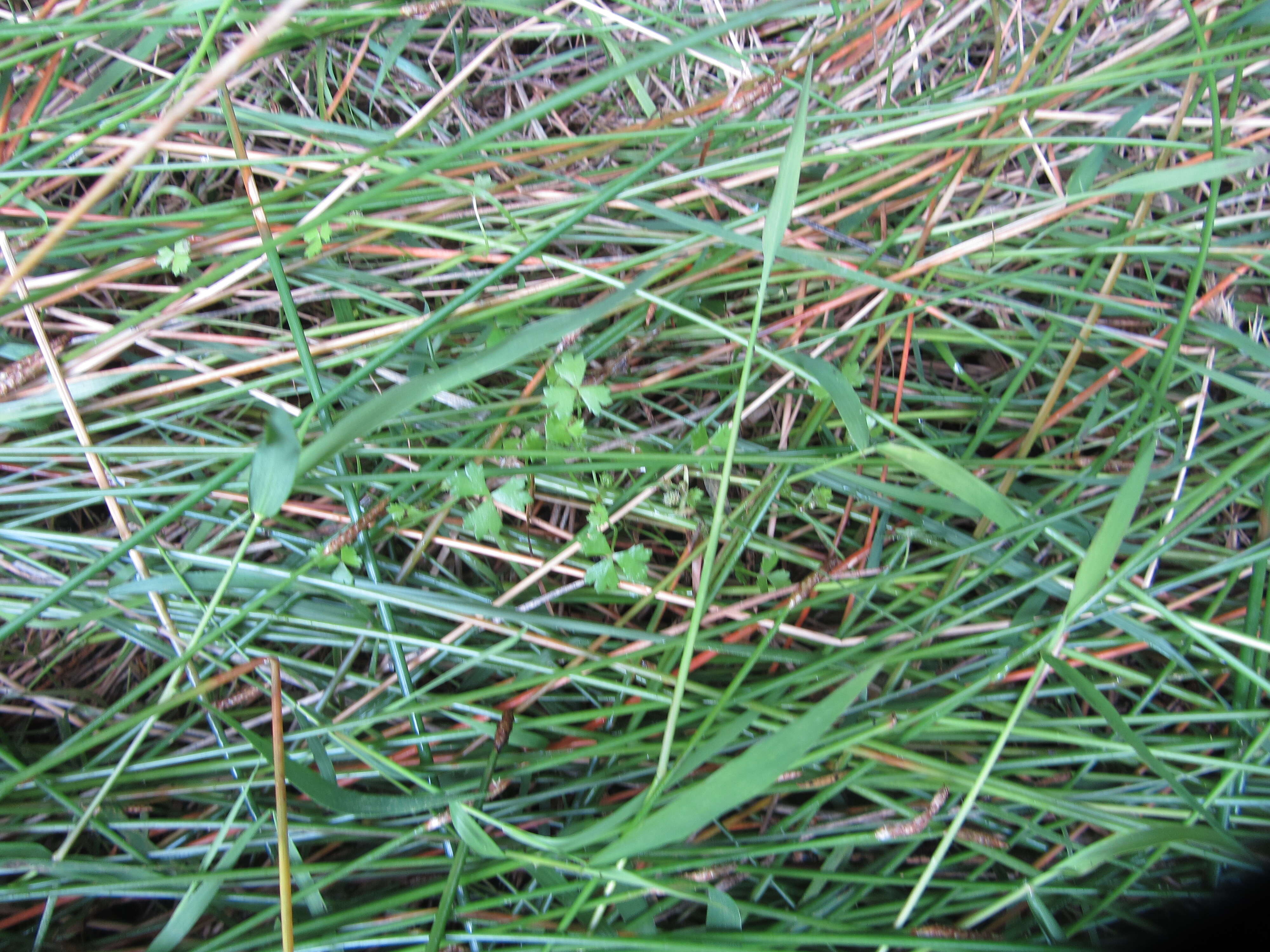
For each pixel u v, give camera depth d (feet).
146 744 1.48
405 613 1.50
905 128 1.55
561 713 1.52
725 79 1.83
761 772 1.03
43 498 1.37
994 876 1.44
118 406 1.53
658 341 1.63
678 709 1.14
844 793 1.55
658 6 1.86
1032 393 1.67
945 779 1.36
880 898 1.44
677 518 1.51
